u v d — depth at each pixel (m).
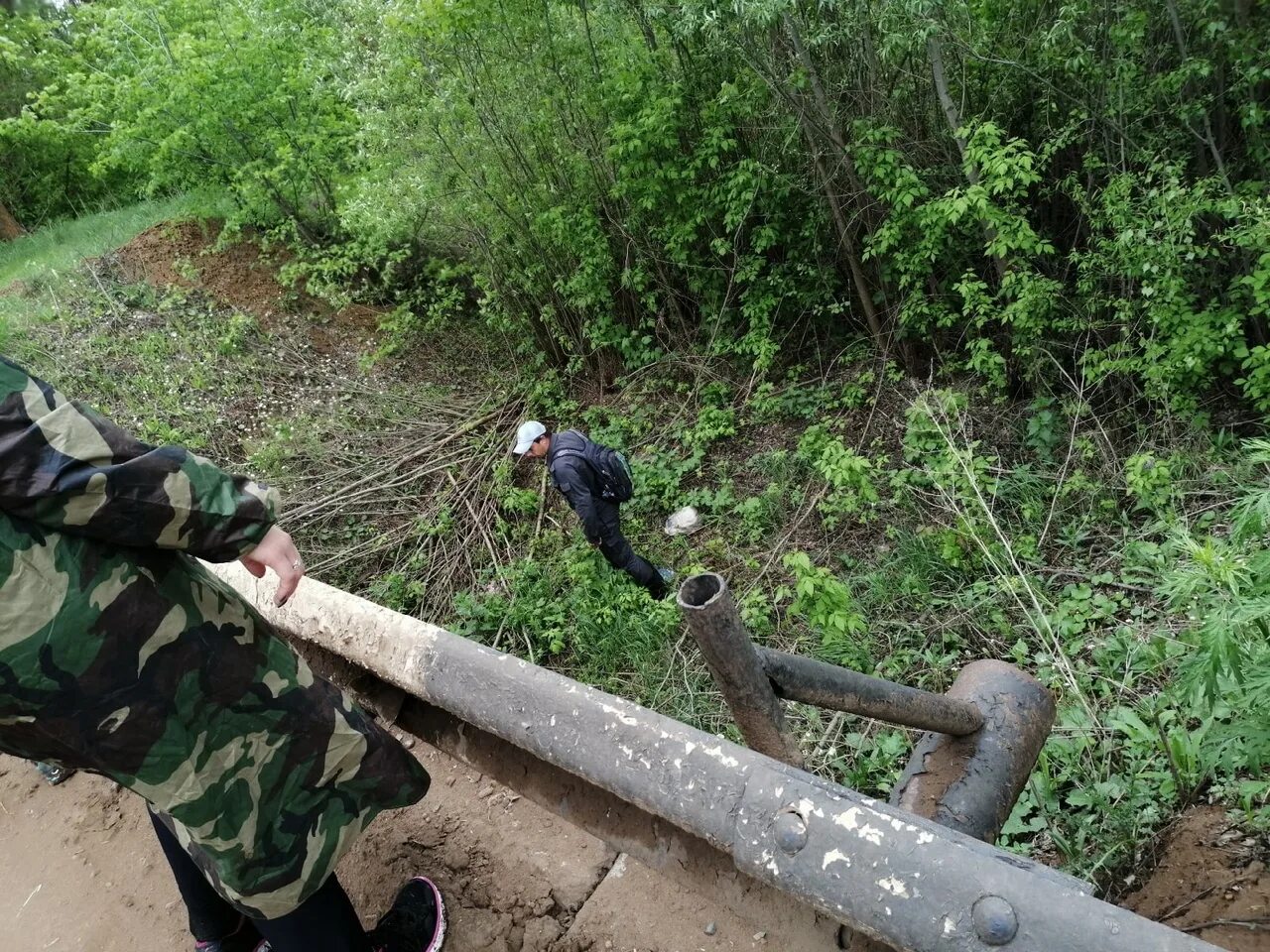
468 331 10.29
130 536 1.07
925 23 4.96
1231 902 2.29
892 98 6.06
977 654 4.07
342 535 6.84
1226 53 4.74
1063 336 5.73
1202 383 4.82
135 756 1.15
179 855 1.62
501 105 7.35
